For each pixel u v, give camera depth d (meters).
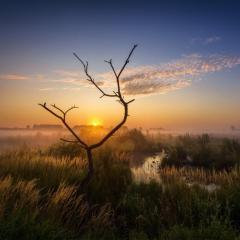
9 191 6.62
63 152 14.36
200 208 6.77
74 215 6.68
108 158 12.78
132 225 6.91
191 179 13.17
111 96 7.70
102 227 6.34
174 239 5.55
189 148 22.11
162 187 8.91
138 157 21.42
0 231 4.83
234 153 18.23
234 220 6.76
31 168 8.98
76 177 8.85
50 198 6.80
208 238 5.48
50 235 5.04
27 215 5.37
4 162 9.52
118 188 8.75
